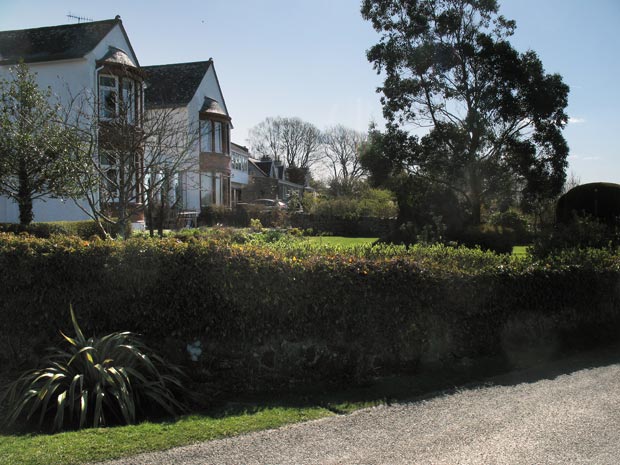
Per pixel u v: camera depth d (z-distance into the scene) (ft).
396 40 81.87
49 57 65.16
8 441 12.06
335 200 112.37
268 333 17.67
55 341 16.81
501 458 11.46
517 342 22.41
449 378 18.35
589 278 25.00
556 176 75.10
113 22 71.41
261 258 17.87
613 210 63.52
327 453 11.66
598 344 23.95
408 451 11.80
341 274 18.34
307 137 247.29
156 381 15.71
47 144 39.37
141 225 63.10
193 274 17.17
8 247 16.74
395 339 18.98
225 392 17.16
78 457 11.10
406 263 19.54
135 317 17.17
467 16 78.84
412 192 79.77
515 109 73.26
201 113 98.73
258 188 176.65
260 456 11.44
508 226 90.63
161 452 11.54
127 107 38.81
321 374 18.22
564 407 15.03
